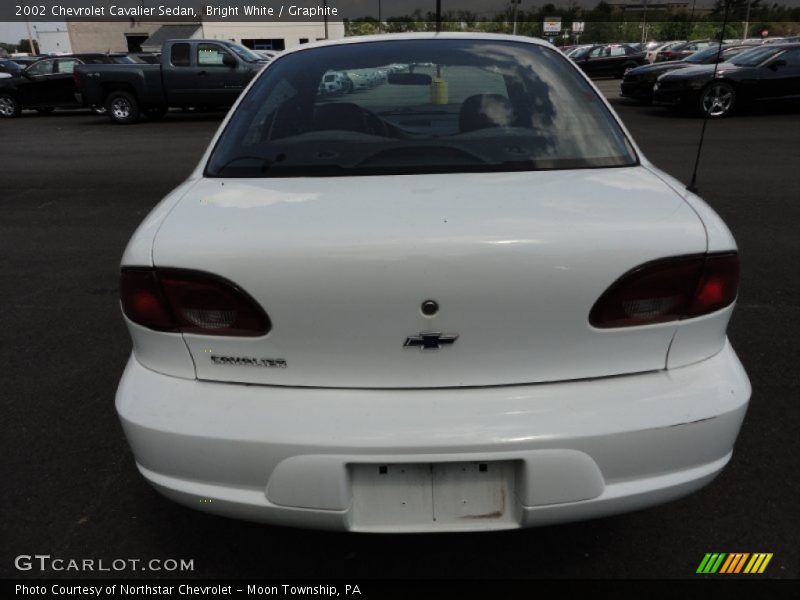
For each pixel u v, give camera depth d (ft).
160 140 38.70
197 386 5.61
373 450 5.18
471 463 5.32
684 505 7.51
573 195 5.92
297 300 5.28
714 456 5.60
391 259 5.14
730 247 5.58
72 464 8.46
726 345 5.98
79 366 11.12
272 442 5.27
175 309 5.51
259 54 51.65
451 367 5.37
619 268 5.26
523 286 5.19
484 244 5.14
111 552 7.01
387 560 6.88
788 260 15.37
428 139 7.18
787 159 27.53
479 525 5.45
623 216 5.52
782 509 7.39
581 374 5.47
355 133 7.32
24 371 10.96
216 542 7.15
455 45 8.45
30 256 17.21
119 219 20.80
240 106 7.98
